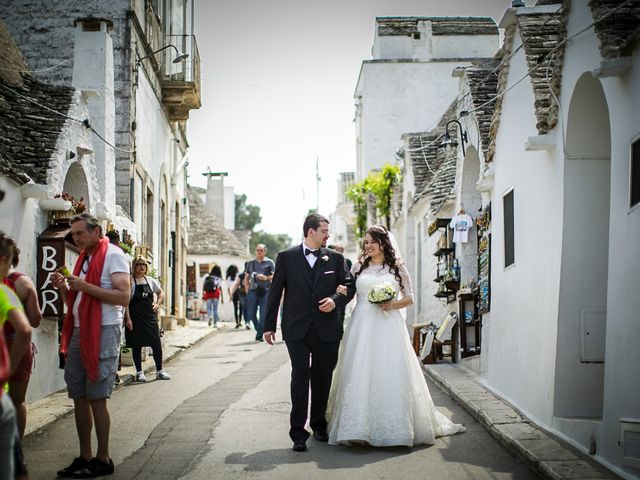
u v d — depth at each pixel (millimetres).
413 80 37500
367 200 32531
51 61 17016
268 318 8133
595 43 7605
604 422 7008
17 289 6480
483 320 12570
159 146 21609
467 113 13477
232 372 13383
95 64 14531
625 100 6828
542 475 6840
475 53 37812
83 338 6812
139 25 17797
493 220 11602
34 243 10070
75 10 17094
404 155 23250
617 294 6836
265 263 19469
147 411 9836
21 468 5520
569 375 8391
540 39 9891
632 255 6547
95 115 14438
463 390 11172
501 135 11219
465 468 7152
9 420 4727
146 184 19391
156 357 12547
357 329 8172
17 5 17125
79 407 6902
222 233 44938
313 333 8016
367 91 37500
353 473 6941
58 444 8062
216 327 24688
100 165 14312
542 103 9312
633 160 6668
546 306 8898
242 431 8633
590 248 8422
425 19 37969
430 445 8062
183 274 27875
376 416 7848
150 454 7648
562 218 8469
